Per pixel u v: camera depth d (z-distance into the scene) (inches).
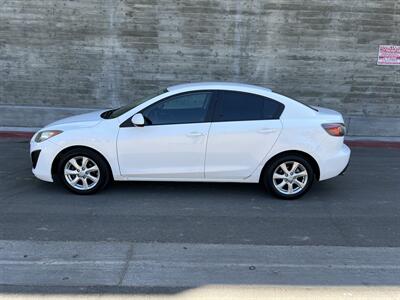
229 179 248.2
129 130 242.7
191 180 247.4
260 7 435.2
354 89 455.5
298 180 250.7
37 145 247.8
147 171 245.0
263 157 245.4
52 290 152.1
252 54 445.1
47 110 443.5
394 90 456.8
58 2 429.7
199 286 156.3
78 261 172.6
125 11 432.5
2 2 428.8
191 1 431.8
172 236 197.8
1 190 255.3
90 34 437.1
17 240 189.8
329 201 252.7
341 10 438.0
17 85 446.3
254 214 227.9
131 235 197.6
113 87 448.8
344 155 252.4
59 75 445.1
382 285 160.4
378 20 441.1
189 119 244.5
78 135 241.8
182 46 441.4
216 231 204.8
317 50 446.3
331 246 192.4
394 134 451.5
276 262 175.9
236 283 158.9
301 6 436.1
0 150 356.5
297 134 244.5
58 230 201.2
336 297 151.4
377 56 449.4
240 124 243.9
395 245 195.3
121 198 245.6
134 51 441.4
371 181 296.5
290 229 209.9
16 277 159.8
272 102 248.4
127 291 152.3
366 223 220.5
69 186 247.9
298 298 150.2
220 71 447.5
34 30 435.2
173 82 448.8
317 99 456.8
